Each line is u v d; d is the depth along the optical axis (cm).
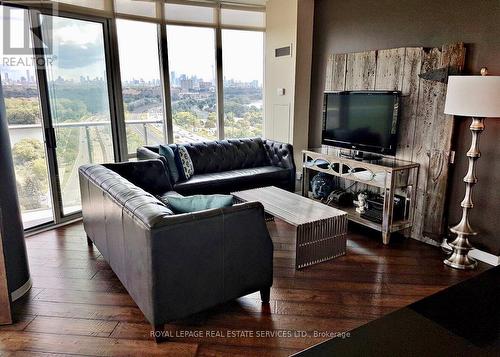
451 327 97
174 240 207
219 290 232
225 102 555
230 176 442
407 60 362
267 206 335
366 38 411
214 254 224
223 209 223
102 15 427
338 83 448
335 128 439
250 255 239
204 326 235
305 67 495
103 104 453
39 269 308
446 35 332
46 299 264
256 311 251
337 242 324
